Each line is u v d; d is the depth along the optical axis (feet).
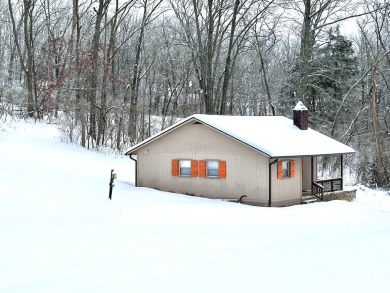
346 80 153.17
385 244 40.34
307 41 126.62
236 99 191.31
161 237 42.73
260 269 29.22
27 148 102.53
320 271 28.27
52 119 136.98
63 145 115.14
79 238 41.52
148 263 31.96
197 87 185.47
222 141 80.43
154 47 178.09
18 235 42.50
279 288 24.35
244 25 144.56
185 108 183.11
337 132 145.69
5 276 28.68
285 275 27.30
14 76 186.19
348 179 129.59
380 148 125.29
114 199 66.49
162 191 82.79
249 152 78.13
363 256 33.71
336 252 35.68
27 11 140.46
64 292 24.72
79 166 98.22
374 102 128.26
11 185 67.21
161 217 55.36
